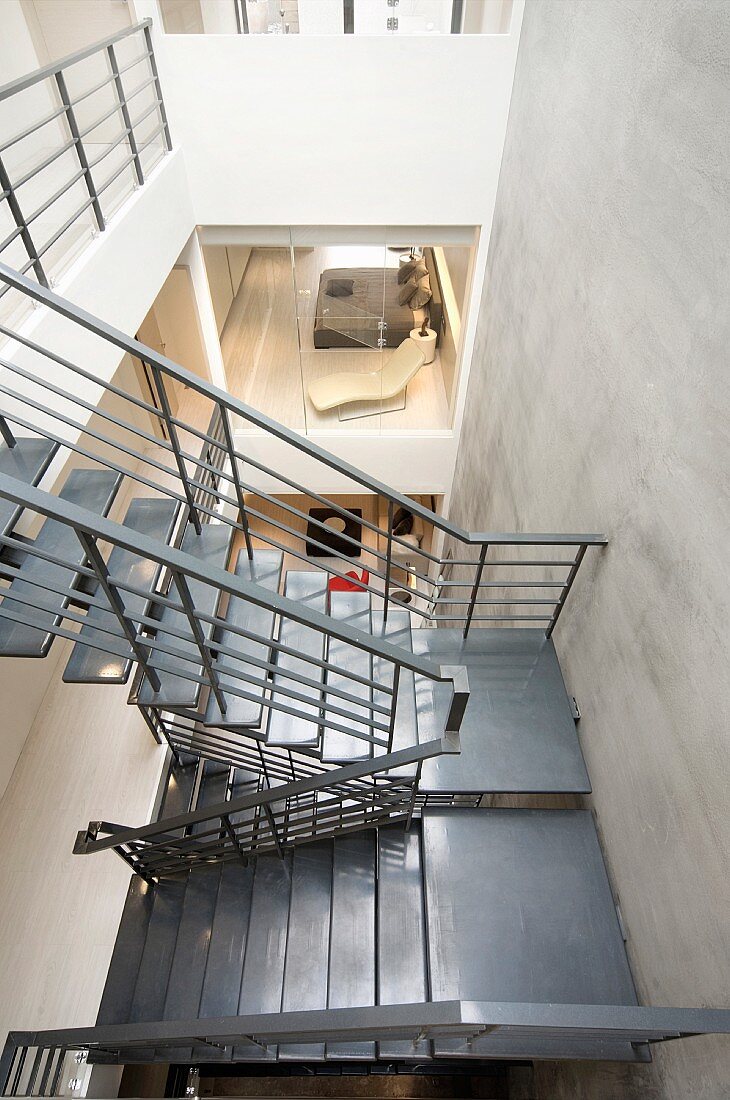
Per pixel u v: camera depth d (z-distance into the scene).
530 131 3.54
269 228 4.77
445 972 2.16
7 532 2.13
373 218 4.64
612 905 2.32
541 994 2.12
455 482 6.11
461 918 2.27
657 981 2.00
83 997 3.08
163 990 2.61
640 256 2.11
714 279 1.67
